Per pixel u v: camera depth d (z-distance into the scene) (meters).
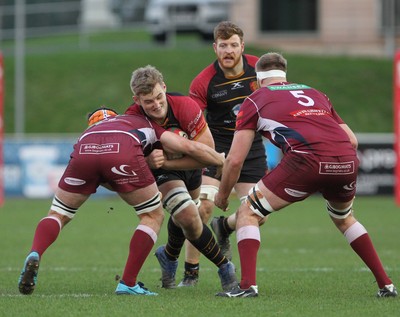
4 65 116.75
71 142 78.19
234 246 47.19
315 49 120.19
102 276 34.22
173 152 27.25
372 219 61.25
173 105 28.19
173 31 119.62
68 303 25.55
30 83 111.56
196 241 28.27
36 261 25.80
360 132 100.69
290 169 25.69
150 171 26.83
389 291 26.94
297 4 120.19
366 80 110.62
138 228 26.91
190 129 28.30
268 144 73.38
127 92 109.19
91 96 108.44
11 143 78.31
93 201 78.69
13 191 78.38
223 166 27.39
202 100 33.88
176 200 27.95
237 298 26.20
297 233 53.53
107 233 53.28
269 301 25.84
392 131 101.12
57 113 105.25
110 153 26.25
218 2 118.62
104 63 115.69
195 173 30.28
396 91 68.38
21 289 26.08
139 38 130.25
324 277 33.59
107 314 23.55
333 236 51.72
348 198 26.59
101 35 133.25
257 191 26.09
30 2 122.94
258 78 27.83
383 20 118.56
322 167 25.50
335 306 25.06
